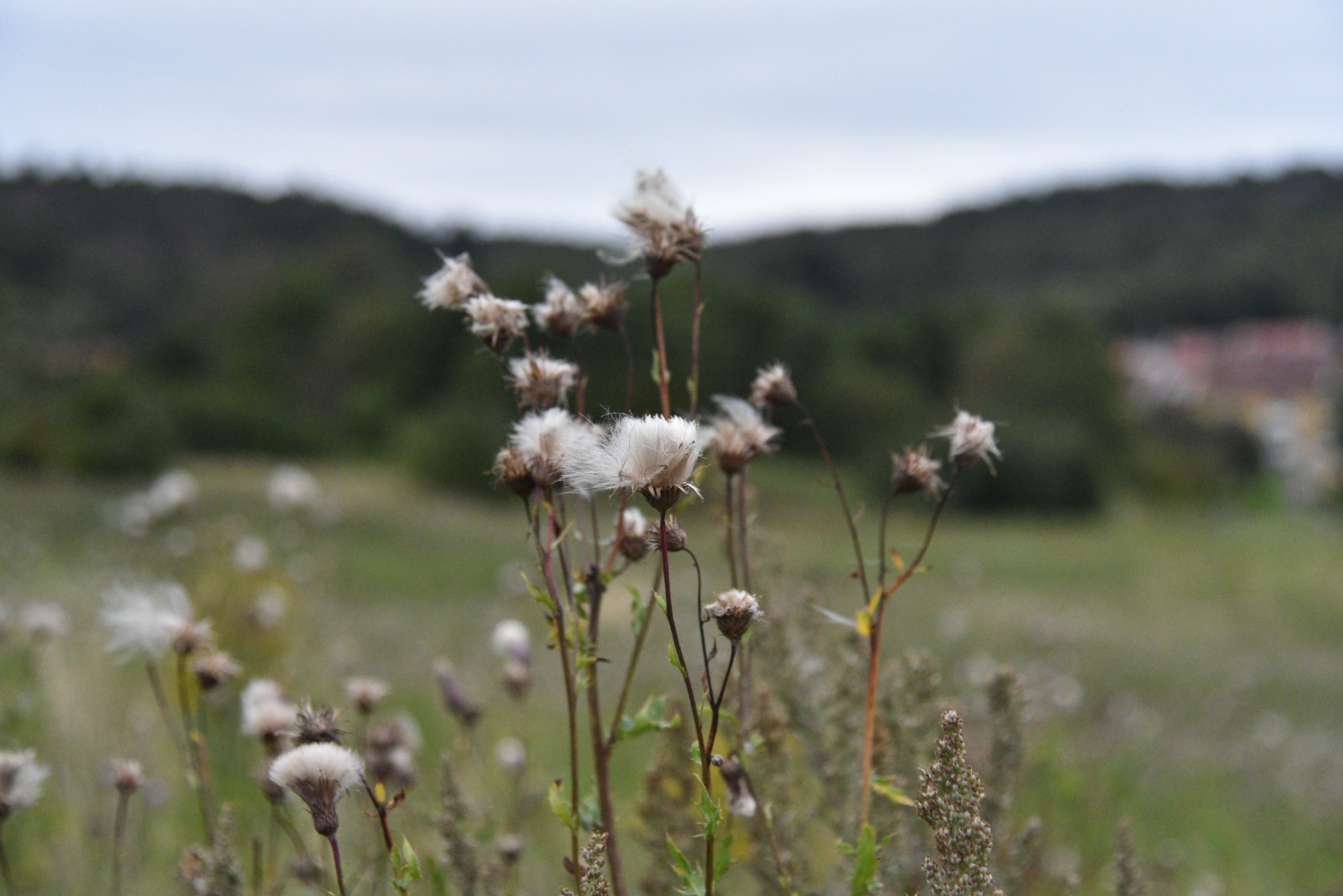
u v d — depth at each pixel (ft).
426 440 105.29
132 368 173.78
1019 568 71.87
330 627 19.17
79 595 17.29
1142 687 27.73
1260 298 312.09
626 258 5.50
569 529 4.96
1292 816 17.90
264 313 183.01
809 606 7.32
